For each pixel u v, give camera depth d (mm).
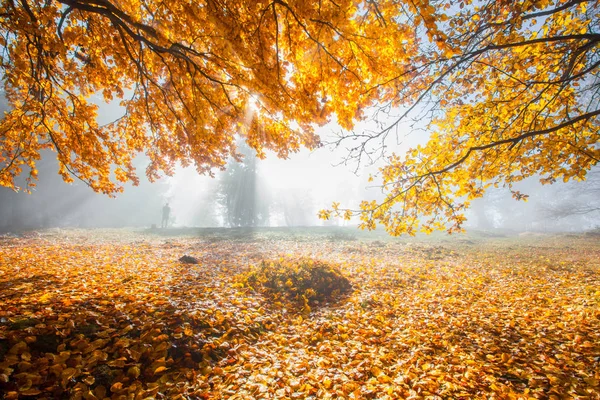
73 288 4672
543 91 4637
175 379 2994
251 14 3684
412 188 5531
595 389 2852
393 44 3484
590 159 4602
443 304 5871
